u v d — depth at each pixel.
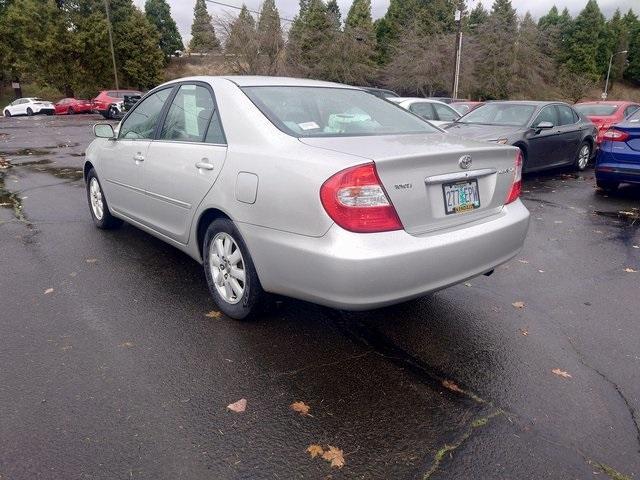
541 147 8.70
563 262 4.62
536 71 39.00
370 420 2.35
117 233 5.12
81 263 4.23
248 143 3.00
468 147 2.91
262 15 33.53
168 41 58.06
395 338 3.12
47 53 40.00
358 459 2.10
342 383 2.63
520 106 9.11
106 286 3.78
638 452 2.17
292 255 2.63
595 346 3.07
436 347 3.03
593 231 5.69
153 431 2.23
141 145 4.05
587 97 47.19
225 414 2.36
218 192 3.10
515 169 3.21
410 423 2.33
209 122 3.37
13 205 6.29
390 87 38.31
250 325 3.22
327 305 2.61
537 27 41.41
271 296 3.09
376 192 2.44
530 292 3.89
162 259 4.38
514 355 2.95
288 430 2.27
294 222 2.61
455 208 2.81
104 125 4.51
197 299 3.59
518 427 2.32
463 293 3.84
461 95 38.06
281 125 2.99
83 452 2.09
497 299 3.74
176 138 3.69
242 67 33.31
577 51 61.81
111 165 4.61
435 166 2.66
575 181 9.03
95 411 2.35
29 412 2.32
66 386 2.53
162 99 4.03
